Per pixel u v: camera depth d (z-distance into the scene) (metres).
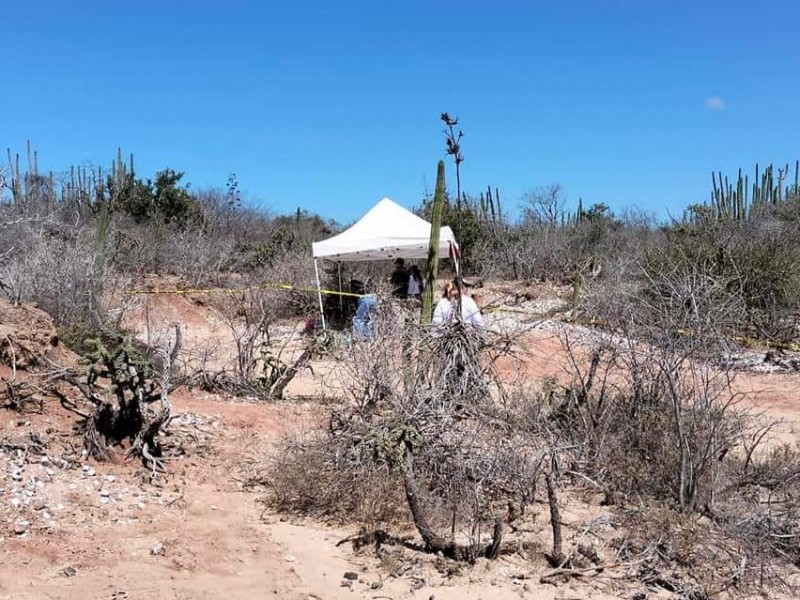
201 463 6.38
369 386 6.28
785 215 24.83
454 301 7.96
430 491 5.55
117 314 11.25
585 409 6.90
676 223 20.48
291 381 10.04
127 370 6.24
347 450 5.73
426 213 25.08
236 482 6.10
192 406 8.04
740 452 7.31
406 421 5.53
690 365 6.34
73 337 8.72
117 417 6.30
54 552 4.51
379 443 5.40
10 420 6.20
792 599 4.72
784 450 6.94
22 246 11.16
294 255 20.08
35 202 17.20
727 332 8.98
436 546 5.00
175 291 15.84
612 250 23.14
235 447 6.87
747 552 5.08
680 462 5.90
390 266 21.48
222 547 4.89
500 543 5.07
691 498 5.79
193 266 20.23
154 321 12.35
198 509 5.46
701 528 5.38
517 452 5.84
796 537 5.34
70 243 13.02
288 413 8.16
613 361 6.86
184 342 11.91
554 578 4.77
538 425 6.00
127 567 4.46
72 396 6.91
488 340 6.73
